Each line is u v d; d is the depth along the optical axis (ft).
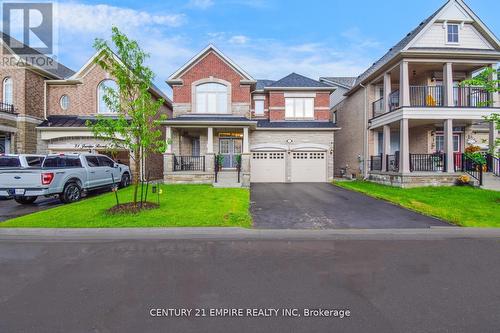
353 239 21.66
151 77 29.17
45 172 33.42
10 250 19.12
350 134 71.20
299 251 18.84
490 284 13.84
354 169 68.54
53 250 19.08
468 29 51.85
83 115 60.95
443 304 11.98
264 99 69.46
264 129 62.03
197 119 56.80
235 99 61.16
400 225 24.94
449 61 49.08
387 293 12.95
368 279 14.43
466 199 36.19
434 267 16.01
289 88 64.69
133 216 26.58
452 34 51.83
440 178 47.78
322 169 63.36
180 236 22.36
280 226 24.58
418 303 12.06
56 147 58.49
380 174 55.26
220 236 22.31
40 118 59.00
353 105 69.31
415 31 55.31
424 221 26.37
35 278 14.70
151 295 12.84
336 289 13.35
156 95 65.26
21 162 37.58
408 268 15.85
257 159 63.05
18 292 13.20
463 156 49.37
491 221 25.53
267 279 14.46
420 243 20.62
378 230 23.27
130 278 14.62
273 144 62.75
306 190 48.60
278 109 65.67
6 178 33.55
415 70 54.70
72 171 37.35
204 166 57.47
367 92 61.87
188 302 12.21
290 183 60.39
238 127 55.47
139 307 11.82
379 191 44.39
